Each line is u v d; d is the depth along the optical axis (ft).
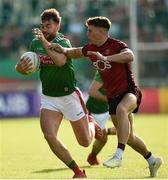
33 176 104.47
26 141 186.39
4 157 141.08
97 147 119.75
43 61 95.71
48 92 97.04
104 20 93.56
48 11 94.99
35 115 316.19
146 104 331.77
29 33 361.10
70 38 357.00
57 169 116.06
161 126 241.55
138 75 362.33
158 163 99.76
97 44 94.53
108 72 94.84
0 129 240.32
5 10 366.43
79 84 340.80
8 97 313.73
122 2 372.79
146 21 372.38
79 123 98.84
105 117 121.70
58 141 95.55
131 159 129.80
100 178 94.99
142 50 367.66
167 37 369.30
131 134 98.02
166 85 361.71
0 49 358.02
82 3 370.53
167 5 376.89
